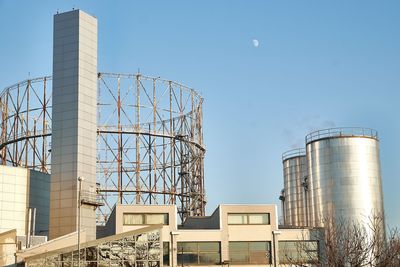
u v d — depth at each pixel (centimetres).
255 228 8600
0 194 9612
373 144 10056
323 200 9956
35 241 8631
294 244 8556
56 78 10169
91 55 10388
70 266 7131
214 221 9044
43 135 11950
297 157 12838
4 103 12669
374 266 5891
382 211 9631
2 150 12625
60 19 10350
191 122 12938
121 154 11988
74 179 9706
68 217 9575
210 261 8412
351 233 7450
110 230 9300
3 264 7519
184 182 12531
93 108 10262
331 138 10038
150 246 7362
